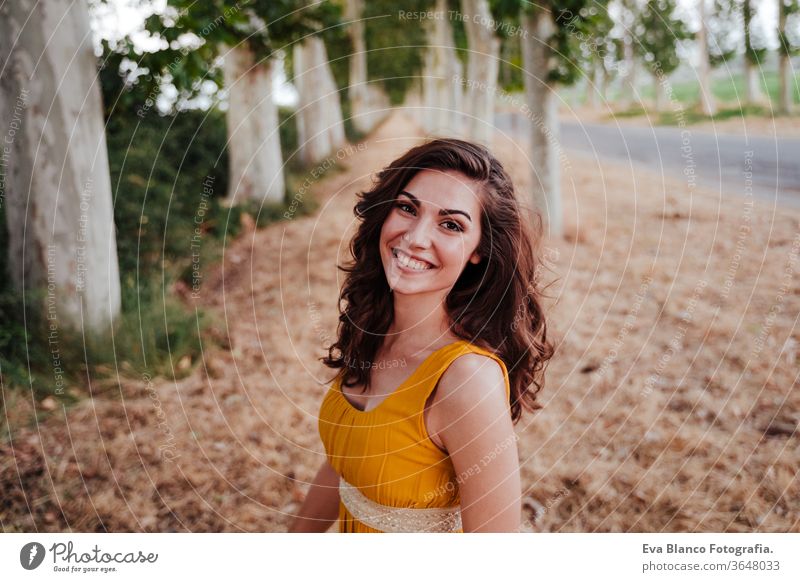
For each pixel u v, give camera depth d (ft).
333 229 21.20
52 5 11.51
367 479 4.00
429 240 3.63
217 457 9.40
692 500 8.04
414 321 3.95
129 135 17.48
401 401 3.79
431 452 3.79
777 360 11.45
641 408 10.30
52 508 8.32
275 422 10.16
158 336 12.14
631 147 50.49
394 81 80.59
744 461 8.71
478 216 3.69
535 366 4.45
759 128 51.60
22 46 11.46
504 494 3.55
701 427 9.61
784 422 9.58
